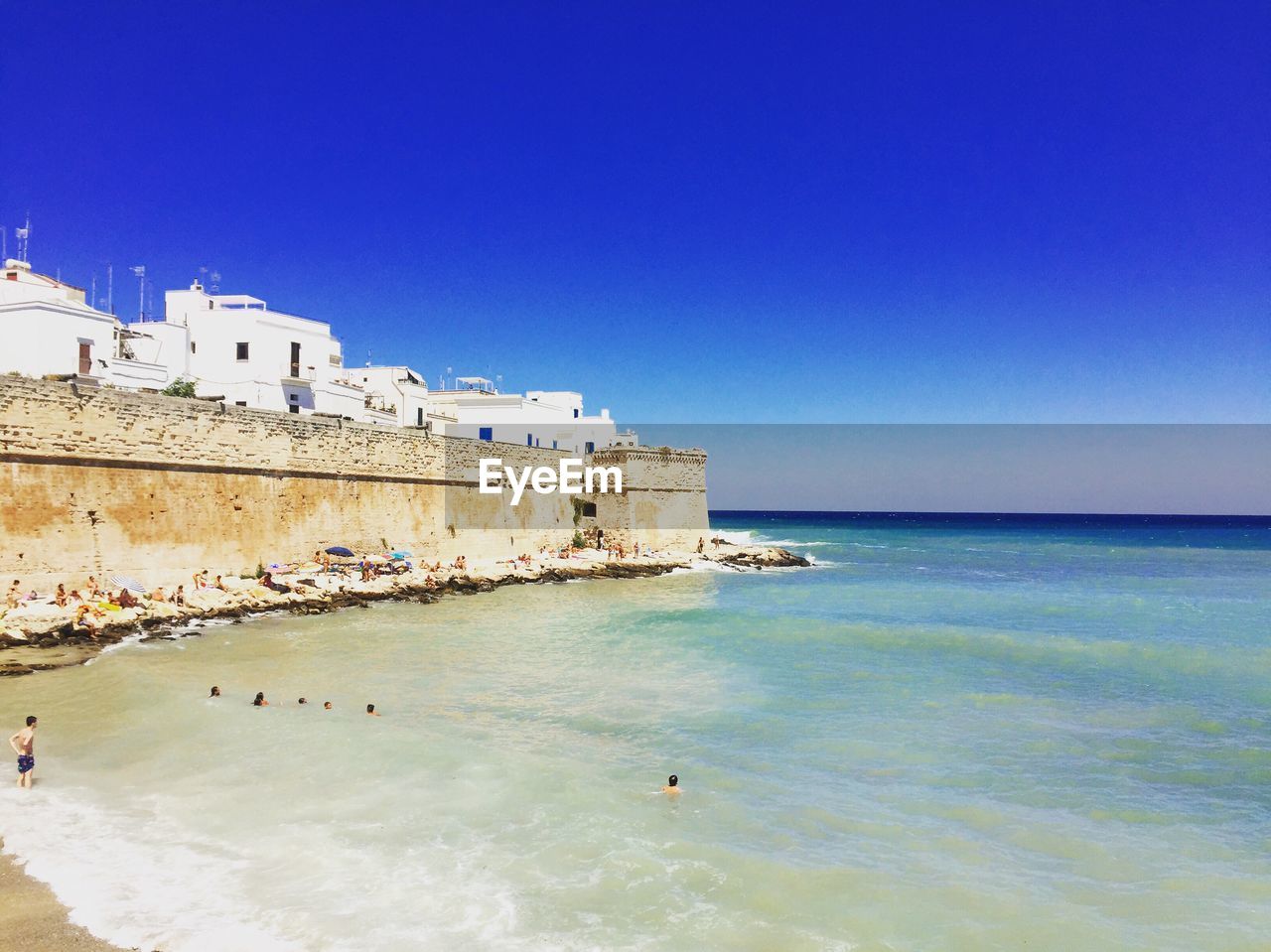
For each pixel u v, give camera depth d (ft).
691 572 200.95
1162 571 226.58
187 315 156.97
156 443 102.83
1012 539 426.51
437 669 83.71
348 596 122.52
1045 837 45.60
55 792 48.19
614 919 35.76
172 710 63.67
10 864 39.24
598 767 54.90
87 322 121.60
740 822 46.57
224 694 69.82
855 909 37.24
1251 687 80.94
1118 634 112.27
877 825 46.75
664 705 71.67
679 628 110.83
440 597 137.90
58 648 81.15
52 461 90.84
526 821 45.50
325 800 47.67
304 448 127.75
